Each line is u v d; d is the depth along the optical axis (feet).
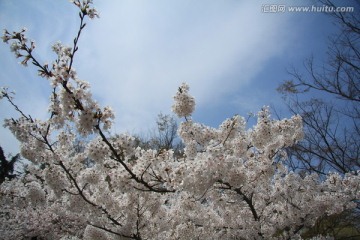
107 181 16.24
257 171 17.67
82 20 11.53
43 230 22.81
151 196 16.56
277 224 20.35
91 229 16.51
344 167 39.86
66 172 15.79
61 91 11.84
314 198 20.13
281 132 17.53
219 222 19.81
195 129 16.62
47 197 19.65
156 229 17.83
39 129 14.66
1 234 22.99
